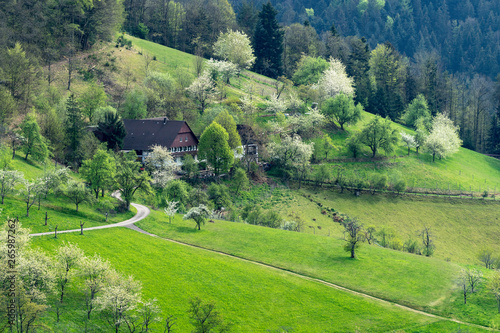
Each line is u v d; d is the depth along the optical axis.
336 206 121.00
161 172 105.38
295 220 104.31
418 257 77.25
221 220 92.00
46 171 79.56
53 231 63.12
